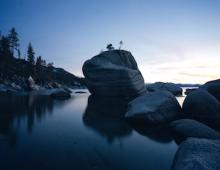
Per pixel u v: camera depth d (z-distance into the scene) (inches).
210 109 457.7
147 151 311.6
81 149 310.0
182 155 189.0
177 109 516.1
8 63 2423.7
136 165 258.4
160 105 488.4
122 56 1576.0
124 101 1083.3
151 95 549.6
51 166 243.9
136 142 356.2
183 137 366.6
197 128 362.0
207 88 637.9
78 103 972.6
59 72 4544.8
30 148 306.5
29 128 437.4
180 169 165.3
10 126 450.6
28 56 2888.8
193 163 164.6
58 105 872.3
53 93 1306.6
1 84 1994.3
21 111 673.0
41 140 350.0
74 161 261.4
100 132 418.9
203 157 171.2
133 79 1272.1
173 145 343.6
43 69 3228.3
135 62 1657.2
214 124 450.9
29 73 2829.7
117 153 299.4
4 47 2421.3
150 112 470.6
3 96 1261.1
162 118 480.4
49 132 406.9
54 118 566.9
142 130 439.2
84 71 1428.4
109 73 1288.1
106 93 1316.4
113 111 731.4
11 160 259.4
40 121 518.9
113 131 429.1
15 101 975.6
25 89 2263.8
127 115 513.7
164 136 394.6
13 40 2738.7
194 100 481.7
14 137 363.9
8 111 664.4
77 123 504.4
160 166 258.1
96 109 778.2
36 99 1114.7
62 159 267.0
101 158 276.5
